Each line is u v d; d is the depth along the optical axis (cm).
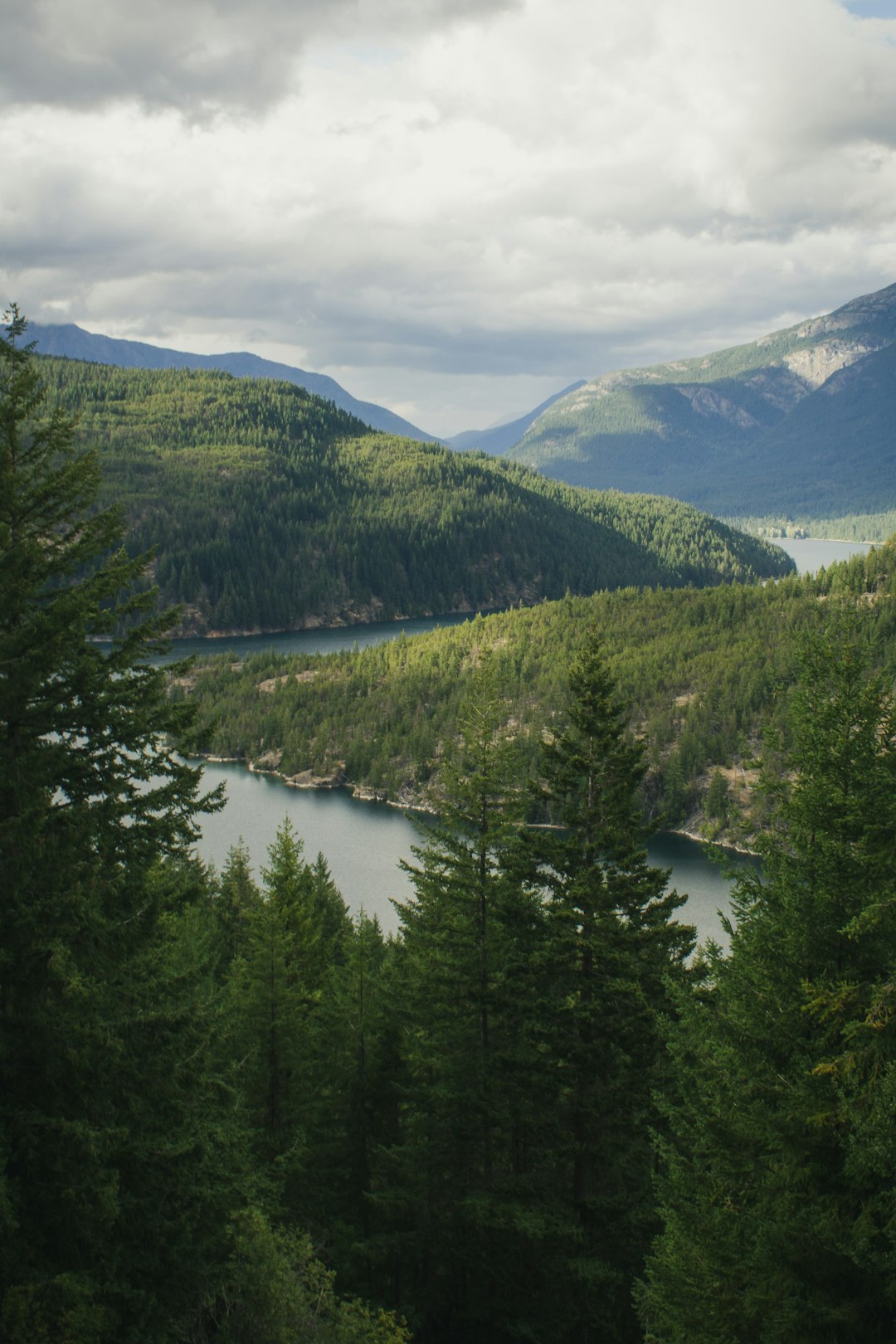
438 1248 3036
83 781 2003
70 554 1994
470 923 3153
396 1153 3134
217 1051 3275
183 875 3234
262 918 3566
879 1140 1647
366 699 18688
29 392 1947
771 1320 1747
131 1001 1928
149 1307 1727
